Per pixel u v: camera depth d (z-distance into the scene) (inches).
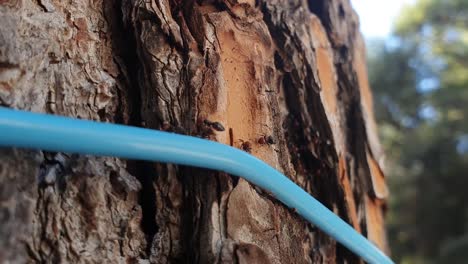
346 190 7.0
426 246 57.9
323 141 6.9
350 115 8.1
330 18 8.2
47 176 4.6
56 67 5.1
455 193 58.4
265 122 5.8
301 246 5.8
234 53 5.9
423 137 60.2
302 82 6.9
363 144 7.9
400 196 59.7
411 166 60.6
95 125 4.3
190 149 4.7
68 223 4.6
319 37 7.7
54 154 4.7
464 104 59.5
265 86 6.1
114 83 5.5
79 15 5.5
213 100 5.5
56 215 4.5
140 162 5.3
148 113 5.4
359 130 8.0
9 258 4.1
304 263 5.7
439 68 64.4
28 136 4.0
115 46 5.6
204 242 5.0
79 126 4.2
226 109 5.5
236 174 5.1
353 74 8.3
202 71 5.5
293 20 7.0
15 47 4.8
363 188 7.7
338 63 8.2
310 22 7.5
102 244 4.7
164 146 4.6
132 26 5.7
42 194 4.5
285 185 5.4
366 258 6.2
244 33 6.1
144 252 5.0
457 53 63.2
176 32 5.6
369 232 7.5
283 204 5.6
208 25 5.8
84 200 4.7
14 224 4.2
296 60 6.8
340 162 7.0
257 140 5.7
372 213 7.8
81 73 5.3
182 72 5.5
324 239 6.2
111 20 5.7
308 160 6.7
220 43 5.8
